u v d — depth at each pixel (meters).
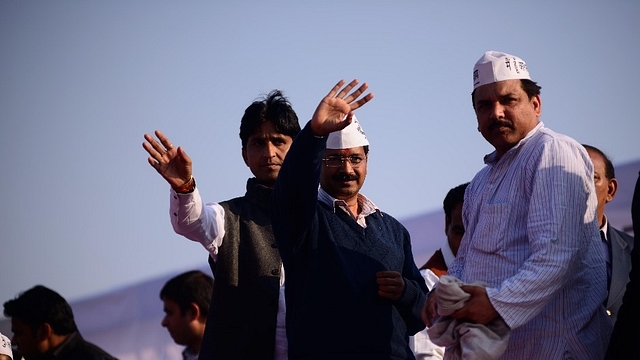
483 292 4.10
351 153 4.74
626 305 4.16
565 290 4.29
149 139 4.66
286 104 5.11
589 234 4.33
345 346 4.44
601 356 4.32
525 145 4.43
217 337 4.76
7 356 6.22
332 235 4.63
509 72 4.46
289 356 4.48
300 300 4.53
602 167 5.80
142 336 8.20
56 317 6.62
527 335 4.26
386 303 4.59
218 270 4.84
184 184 4.66
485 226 4.38
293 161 4.35
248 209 4.99
